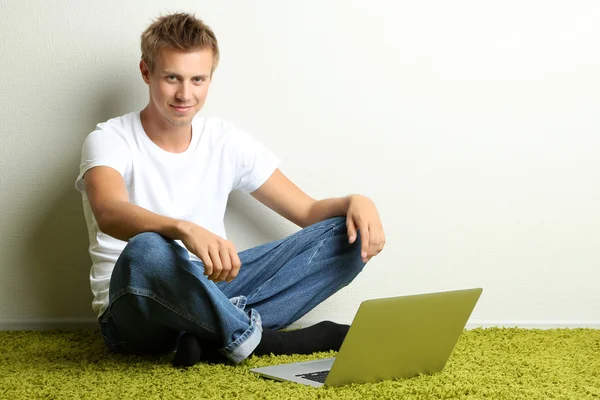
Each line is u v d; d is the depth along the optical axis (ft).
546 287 8.05
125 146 6.55
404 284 7.90
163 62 6.32
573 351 6.71
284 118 7.66
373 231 6.39
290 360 5.96
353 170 7.77
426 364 5.52
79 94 7.44
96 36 7.39
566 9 7.89
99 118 7.47
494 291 8.00
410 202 7.86
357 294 7.85
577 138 8.00
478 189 7.93
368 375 5.20
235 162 7.04
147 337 5.95
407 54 7.74
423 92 7.79
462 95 7.83
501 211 7.97
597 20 7.94
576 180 8.04
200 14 7.47
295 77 7.64
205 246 5.33
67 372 5.55
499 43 7.84
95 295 6.46
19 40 7.34
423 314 5.23
